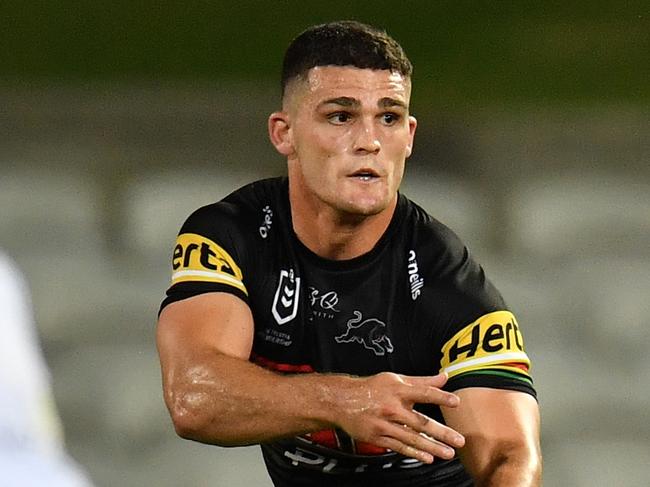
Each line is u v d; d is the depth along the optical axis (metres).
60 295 26.06
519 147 30.41
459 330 10.01
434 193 29.44
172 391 9.22
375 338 10.15
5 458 4.21
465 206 29.27
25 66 32.25
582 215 29.52
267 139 30.16
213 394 8.98
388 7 34.28
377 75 9.34
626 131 30.88
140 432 24.52
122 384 24.83
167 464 24.02
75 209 28.12
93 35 33.69
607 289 27.94
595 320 27.45
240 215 10.31
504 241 29.31
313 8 34.38
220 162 29.91
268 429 8.82
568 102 32.44
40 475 4.22
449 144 30.61
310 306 10.13
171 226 27.97
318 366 10.21
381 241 10.16
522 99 32.56
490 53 33.78
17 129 29.58
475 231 29.03
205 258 10.02
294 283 10.13
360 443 10.55
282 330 10.16
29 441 4.30
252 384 8.88
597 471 25.25
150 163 29.58
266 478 23.92
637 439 26.03
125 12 34.16
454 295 10.06
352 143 9.34
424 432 8.43
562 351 27.00
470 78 33.19
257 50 33.69
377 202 9.39
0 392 4.31
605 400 26.19
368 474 10.95
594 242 29.34
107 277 26.81
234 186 28.97
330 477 11.03
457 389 9.91
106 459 24.06
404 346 10.15
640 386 26.44
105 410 24.53
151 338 25.97
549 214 29.42
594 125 30.95
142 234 27.81
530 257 29.06
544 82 33.25
